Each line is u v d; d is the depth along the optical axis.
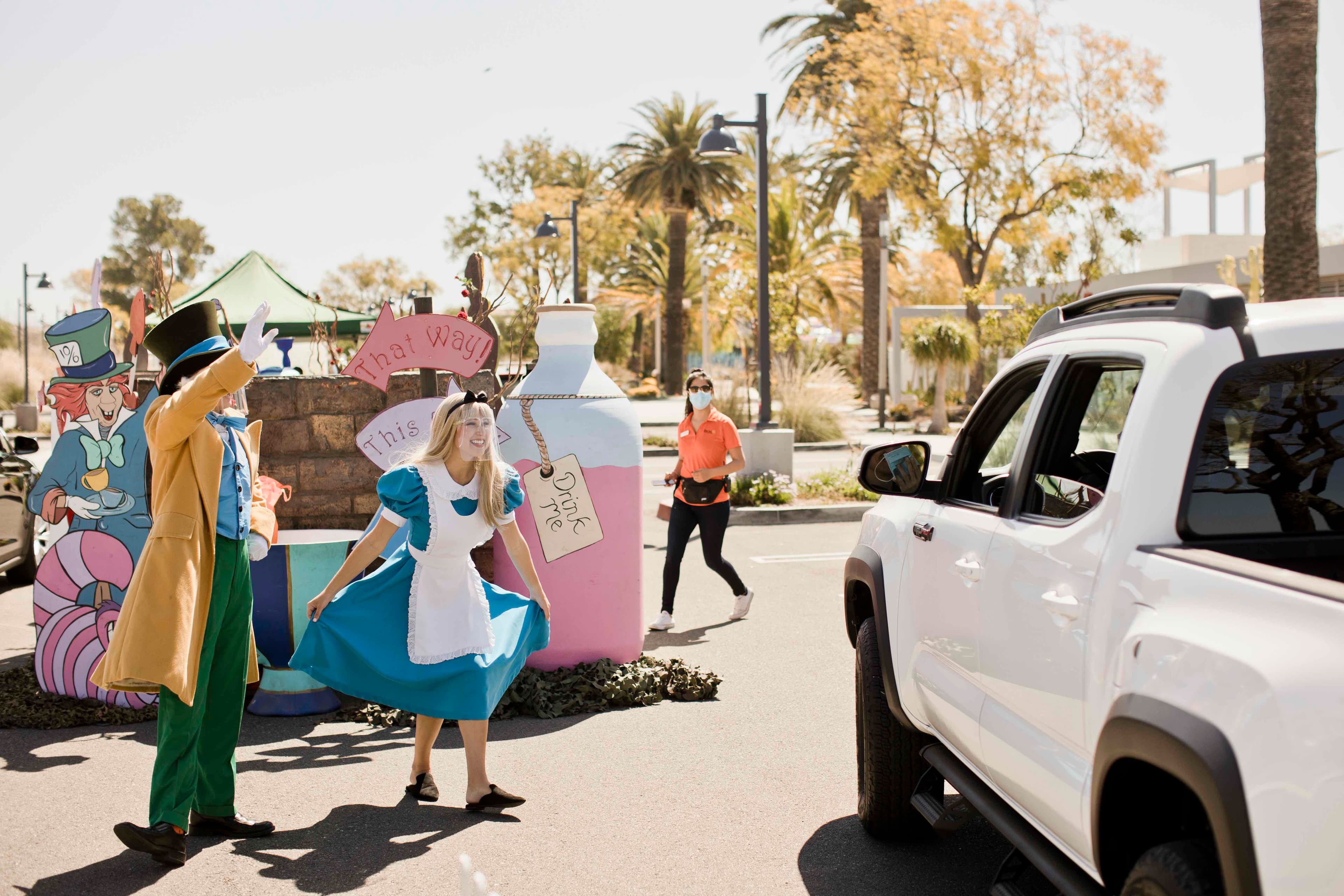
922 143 32.72
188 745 4.05
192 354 4.26
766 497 14.61
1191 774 2.02
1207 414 2.54
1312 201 12.52
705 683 6.35
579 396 6.64
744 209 43.28
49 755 5.32
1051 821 2.81
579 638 6.53
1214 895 2.06
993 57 30.50
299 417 6.99
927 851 4.19
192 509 4.09
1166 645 2.18
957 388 39.19
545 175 66.06
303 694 6.09
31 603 9.34
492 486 4.50
